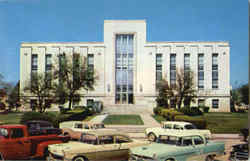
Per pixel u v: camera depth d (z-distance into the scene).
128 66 53.31
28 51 52.06
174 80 52.38
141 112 48.62
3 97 28.56
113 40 53.19
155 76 52.16
